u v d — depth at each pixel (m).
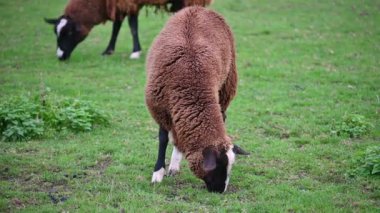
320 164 8.55
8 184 7.65
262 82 13.05
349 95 12.09
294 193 7.43
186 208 6.94
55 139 9.52
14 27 18.52
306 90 12.45
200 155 7.21
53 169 8.26
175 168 8.20
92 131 9.95
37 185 7.68
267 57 15.02
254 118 10.76
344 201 7.20
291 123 10.42
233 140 9.62
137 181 7.84
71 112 10.13
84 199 7.14
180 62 7.52
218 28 8.45
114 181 7.83
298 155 8.88
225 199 7.24
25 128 9.51
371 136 9.79
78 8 14.88
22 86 12.55
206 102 7.34
